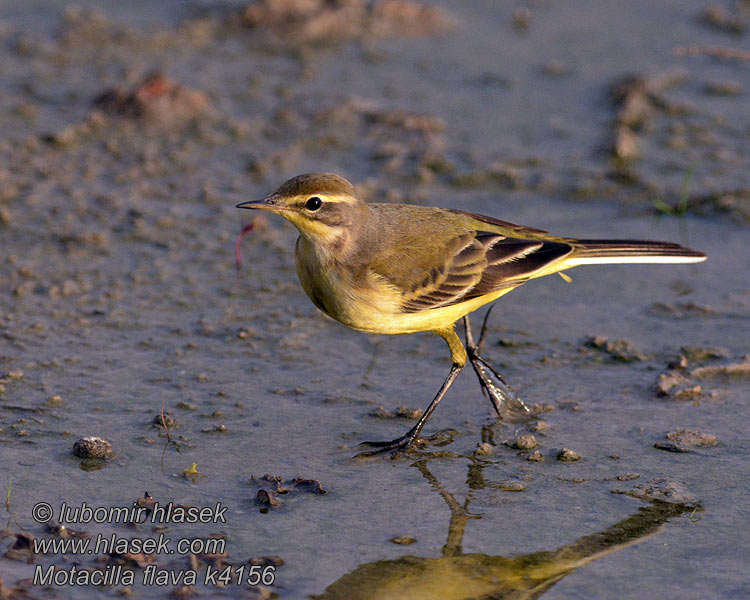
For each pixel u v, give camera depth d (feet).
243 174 58.65
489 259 37.91
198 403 38.68
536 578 29.55
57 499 32.48
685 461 35.50
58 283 47.29
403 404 39.37
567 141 63.16
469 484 34.27
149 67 70.18
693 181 58.13
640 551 30.71
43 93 66.39
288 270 50.06
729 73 71.92
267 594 28.53
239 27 77.30
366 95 67.97
